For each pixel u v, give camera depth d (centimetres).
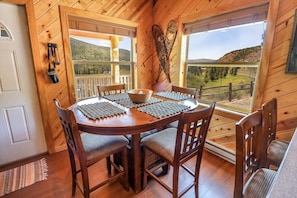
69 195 156
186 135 120
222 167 197
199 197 154
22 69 196
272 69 166
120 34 265
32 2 184
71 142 129
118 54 328
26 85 201
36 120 214
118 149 145
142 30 288
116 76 342
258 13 172
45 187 165
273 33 160
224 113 214
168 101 183
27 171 188
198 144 136
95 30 237
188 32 247
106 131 121
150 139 148
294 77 153
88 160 129
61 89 220
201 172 188
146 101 177
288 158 65
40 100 208
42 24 194
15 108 199
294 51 149
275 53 162
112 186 167
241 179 87
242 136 83
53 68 207
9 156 203
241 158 85
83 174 127
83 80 306
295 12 145
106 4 238
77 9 214
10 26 182
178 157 122
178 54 263
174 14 257
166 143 140
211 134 233
